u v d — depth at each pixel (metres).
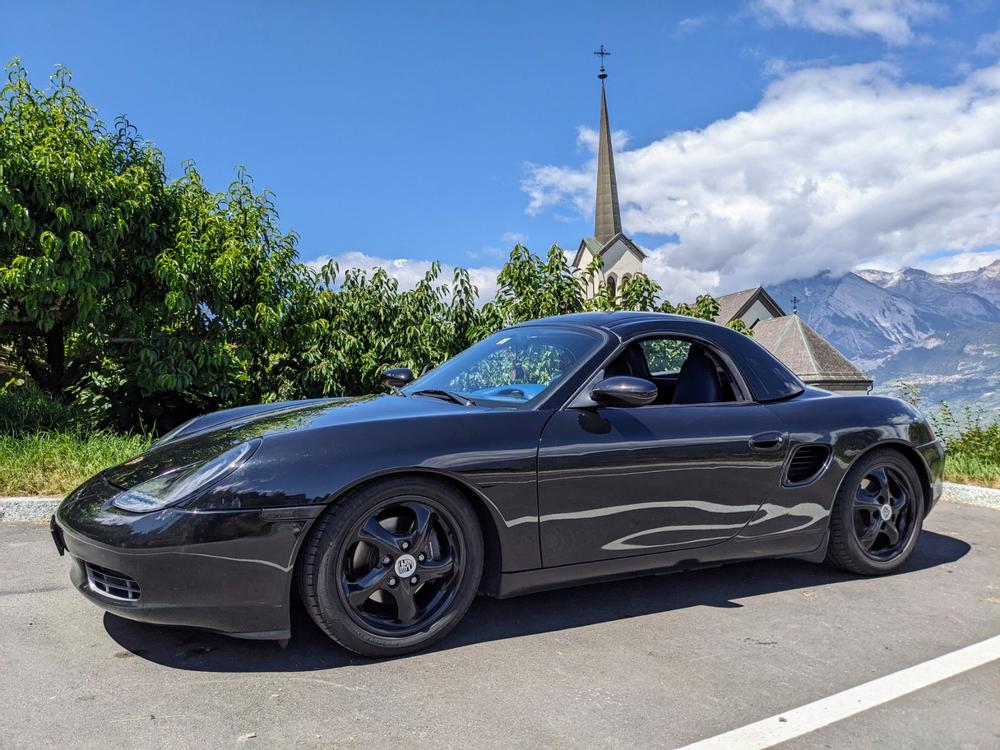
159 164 9.19
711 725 2.26
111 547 2.49
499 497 2.85
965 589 3.69
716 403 3.53
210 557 2.47
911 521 4.00
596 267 9.88
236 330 8.86
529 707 2.36
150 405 9.02
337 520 2.61
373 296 9.53
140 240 8.64
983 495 5.98
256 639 2.57
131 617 2.54
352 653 2.73
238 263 8.54
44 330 8.27
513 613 3.24
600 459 3.04
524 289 9.51
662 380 3.58
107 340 8.78
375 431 2.76
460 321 9.57
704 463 3.29
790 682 2.58
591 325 3.60
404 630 2.74
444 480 2.81
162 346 8.41
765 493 3.49
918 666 2.72
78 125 8.33
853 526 3.79
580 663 2.71
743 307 70.44
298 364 9.32
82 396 8.89
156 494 2.60
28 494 5.00
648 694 2.46
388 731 2.19
